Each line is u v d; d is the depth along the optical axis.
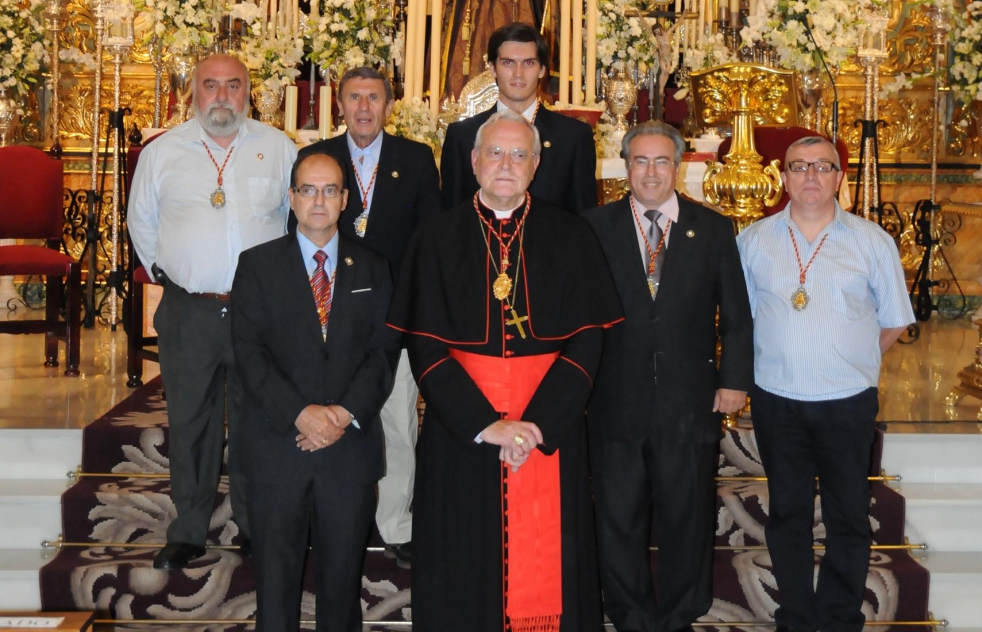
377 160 4.16
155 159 4.12
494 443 3.30
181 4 6.21
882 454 4.86
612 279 3.58
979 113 8.94
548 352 3.49
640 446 3.70
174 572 4.16
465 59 7.36
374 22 6.69
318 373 3.55
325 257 3.62
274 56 6.48
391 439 4.25
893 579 4.25
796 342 3.77
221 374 4.18
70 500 4.51
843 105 9.04
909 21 8.98
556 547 3.46
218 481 4.29
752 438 4.82
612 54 6.96
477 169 3.50
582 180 4.12
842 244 3.78
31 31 8.37
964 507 4.55
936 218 8.67
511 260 3.52
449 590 3.43
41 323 6.13
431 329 3.46
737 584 4.22
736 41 7.87
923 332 8.11
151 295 6.77
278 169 4.19
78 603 4.17
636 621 3.77
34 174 6.39
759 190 4.89
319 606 3.63
